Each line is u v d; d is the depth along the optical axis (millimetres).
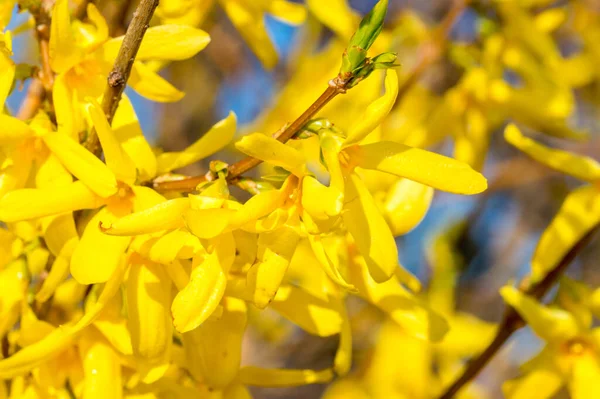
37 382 310
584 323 342
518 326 355
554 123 405
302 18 370
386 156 292
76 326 291
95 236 292
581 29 460
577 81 441
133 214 280
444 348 458
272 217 283
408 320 314
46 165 304
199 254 285
